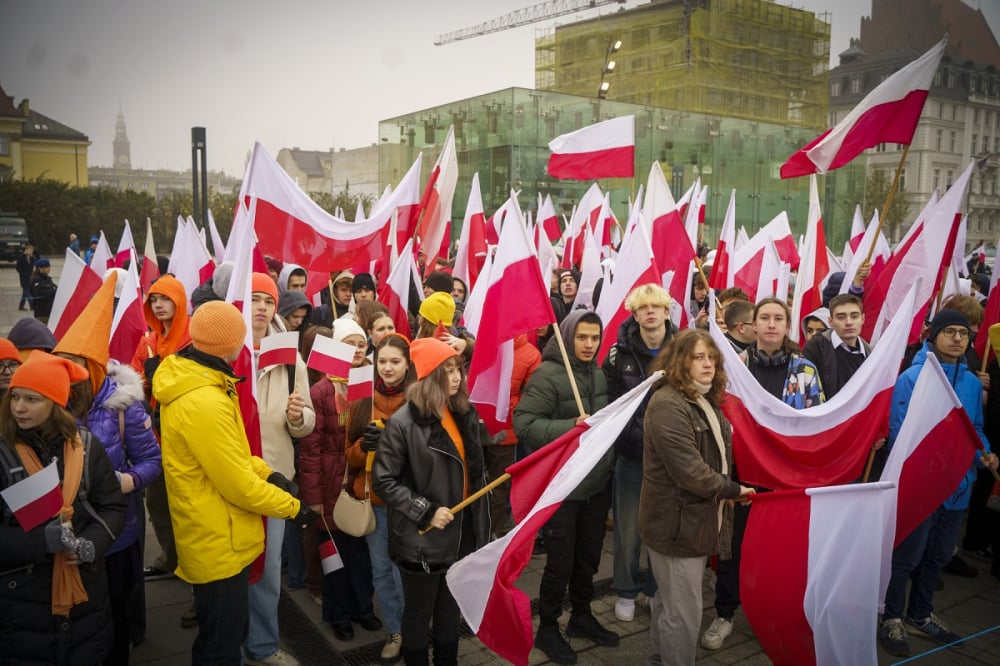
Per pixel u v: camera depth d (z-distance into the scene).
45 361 2.94
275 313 4.80
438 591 3.60
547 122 31.53
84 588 3.03
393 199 6.67
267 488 3.22
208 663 3.27
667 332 4.48
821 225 7.58
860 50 67.81
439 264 10.15
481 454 3.67
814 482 4.12
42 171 52.56
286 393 4.16
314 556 4.77
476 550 3.58
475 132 32.53
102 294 3.49
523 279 4.25
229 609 3.26
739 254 9.01
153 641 4.27
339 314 7.27
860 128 5.91
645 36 49.22
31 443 2.93
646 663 3.80
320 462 4.20
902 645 4.34
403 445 3.48
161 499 4.45
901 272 6.03
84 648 3.04
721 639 4.35
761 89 49.25
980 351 6.09
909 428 4.25
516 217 4.24
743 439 4.12
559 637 4.18
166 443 3.16
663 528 3.49
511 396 5.11
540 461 3.67
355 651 4.23
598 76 52.28
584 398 4.31
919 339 5.90
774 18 48.97
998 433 5.28
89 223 41.97
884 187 49.84
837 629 3.57
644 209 6.91
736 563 4.34
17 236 33.91
